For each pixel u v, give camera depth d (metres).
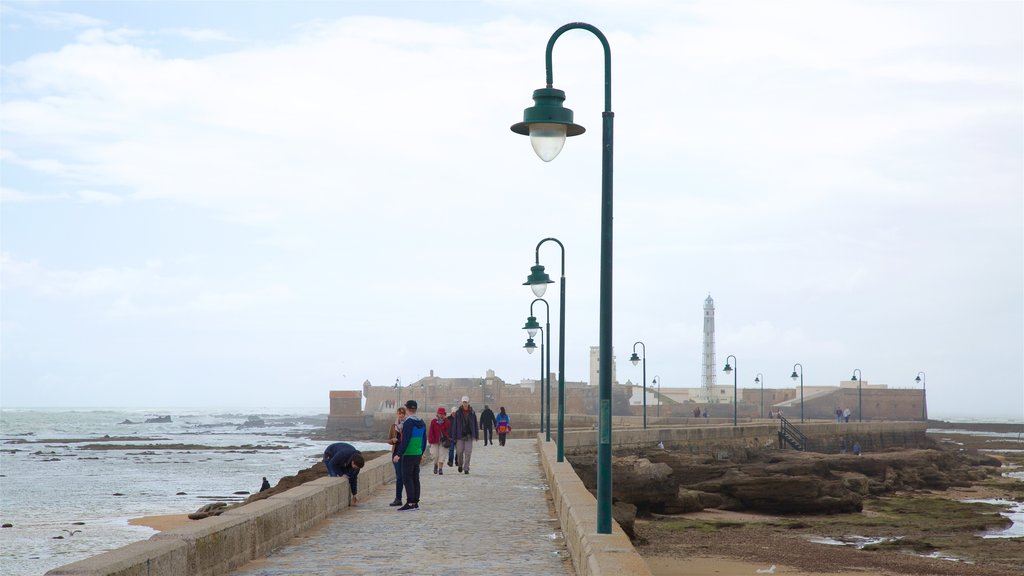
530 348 38.50
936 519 48.06
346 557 13.30
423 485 24.70
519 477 27.27
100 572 8.18
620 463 48.28
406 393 160.88
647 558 35.00
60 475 82.25
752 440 73.25
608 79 12.27
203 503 58.88
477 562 12.99
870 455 75.00
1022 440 155.38
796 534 42.34
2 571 34.44
